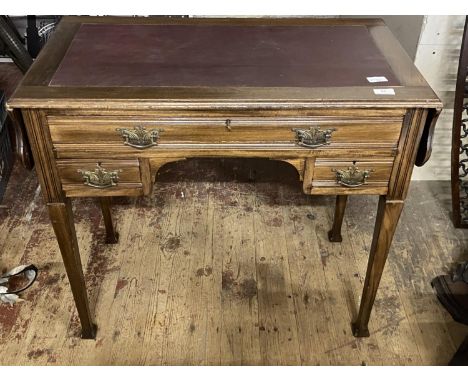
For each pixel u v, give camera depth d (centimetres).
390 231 129
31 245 183
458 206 190
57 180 118
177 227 192
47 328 153
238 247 183
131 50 131
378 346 150
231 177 219
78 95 108
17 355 145
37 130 110
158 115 109
